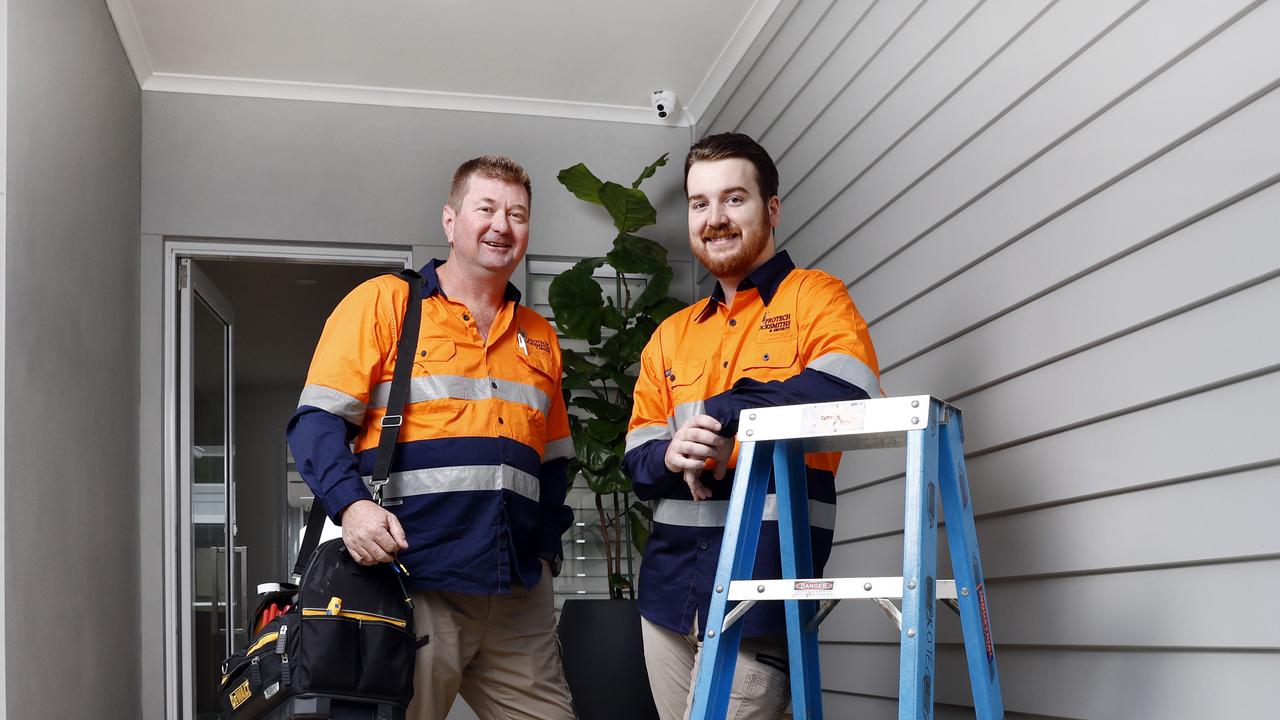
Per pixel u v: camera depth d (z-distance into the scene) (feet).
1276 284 5.21
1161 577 5.94
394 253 14.78
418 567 6.57
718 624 5.26
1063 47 6.93
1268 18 5.27
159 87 14.20
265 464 30.68
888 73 9.53
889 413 5.06
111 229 11.98
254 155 14.37
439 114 15.03
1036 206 7.18
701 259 6.89
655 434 7.07
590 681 11.35
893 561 9.50
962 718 7.80
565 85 14.85
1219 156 5.56
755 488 5.51
